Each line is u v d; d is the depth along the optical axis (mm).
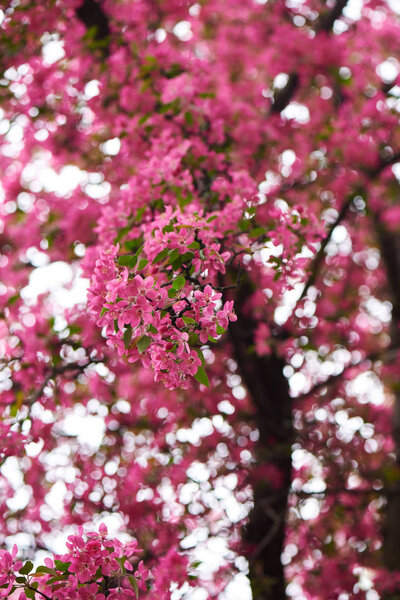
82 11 6293
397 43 7988
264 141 6625
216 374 7320
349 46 7730
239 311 6375
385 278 9594
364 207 7473
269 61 7738
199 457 7617
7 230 7207
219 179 4645
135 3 6855
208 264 3143
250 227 4094
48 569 3008
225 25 8070
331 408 8203
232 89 7520
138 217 4539
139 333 2758
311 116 7898
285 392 7129
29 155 7301
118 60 6012
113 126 6176
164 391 7125
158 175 4578
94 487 7391
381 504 7969
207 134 5355
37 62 6336
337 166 7473
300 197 7441
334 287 9305
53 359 4961
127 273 2697
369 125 7445
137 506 7246
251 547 6871
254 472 7094
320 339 8125
